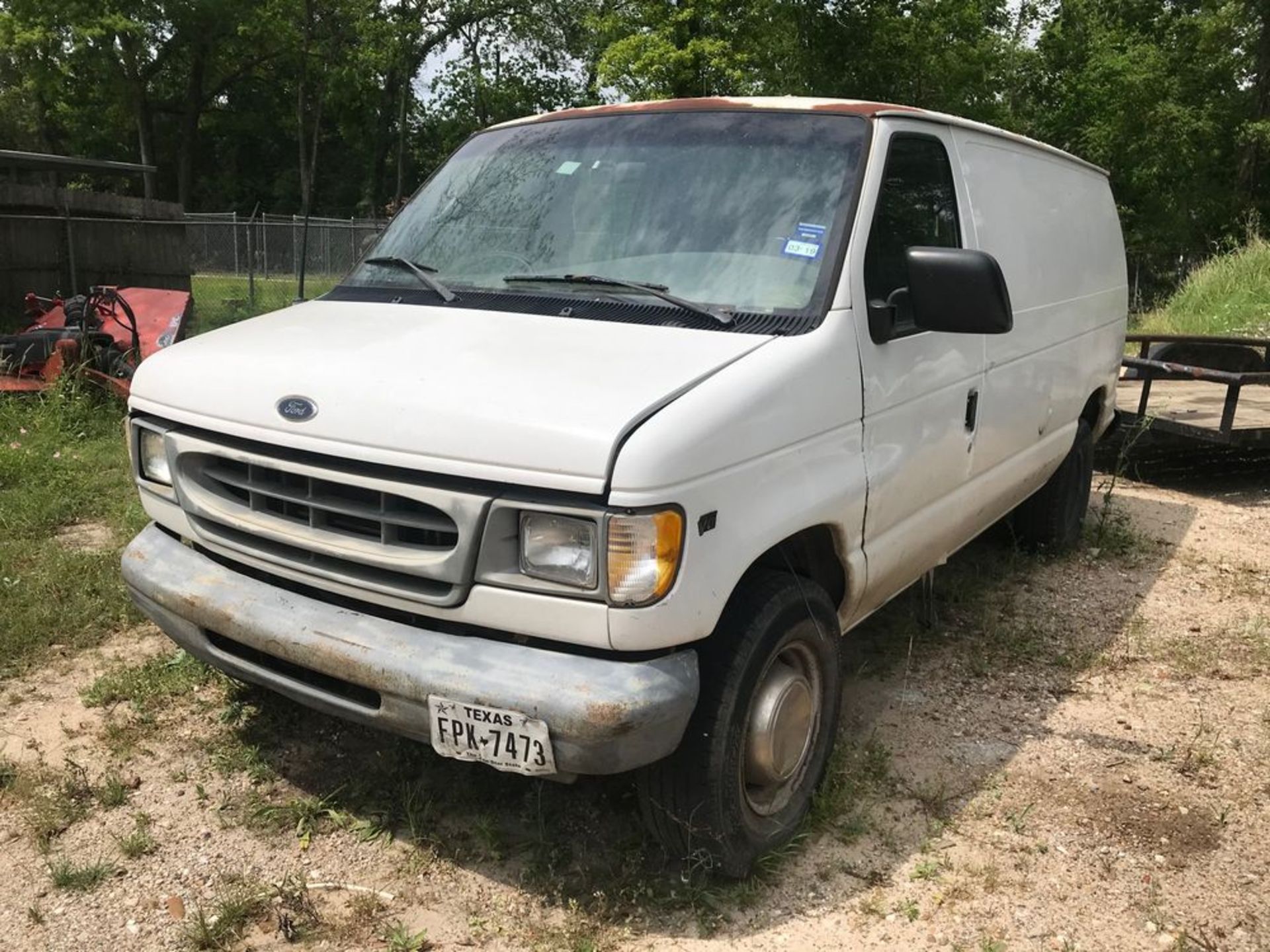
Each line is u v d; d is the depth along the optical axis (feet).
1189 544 22.35
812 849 11.23
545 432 8.66
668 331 10.45
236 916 9.87
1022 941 10.00
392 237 13.61
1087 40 117.60
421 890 10.43
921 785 12.49
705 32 76.18
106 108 158.20
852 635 16.52
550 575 8.75
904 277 12.29
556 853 10.83
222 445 10.33
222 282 85.87
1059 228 17.83
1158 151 110.11
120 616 16.15
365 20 144.66
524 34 157.99
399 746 12.67
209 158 185.26
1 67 144.56
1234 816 12.10
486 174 13.55
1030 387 16.24
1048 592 18.98
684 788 9.82
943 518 13.71
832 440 10.73
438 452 8.96
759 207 11.68
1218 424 26.89
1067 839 11.59
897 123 12.60
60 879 10.32
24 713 13.50
